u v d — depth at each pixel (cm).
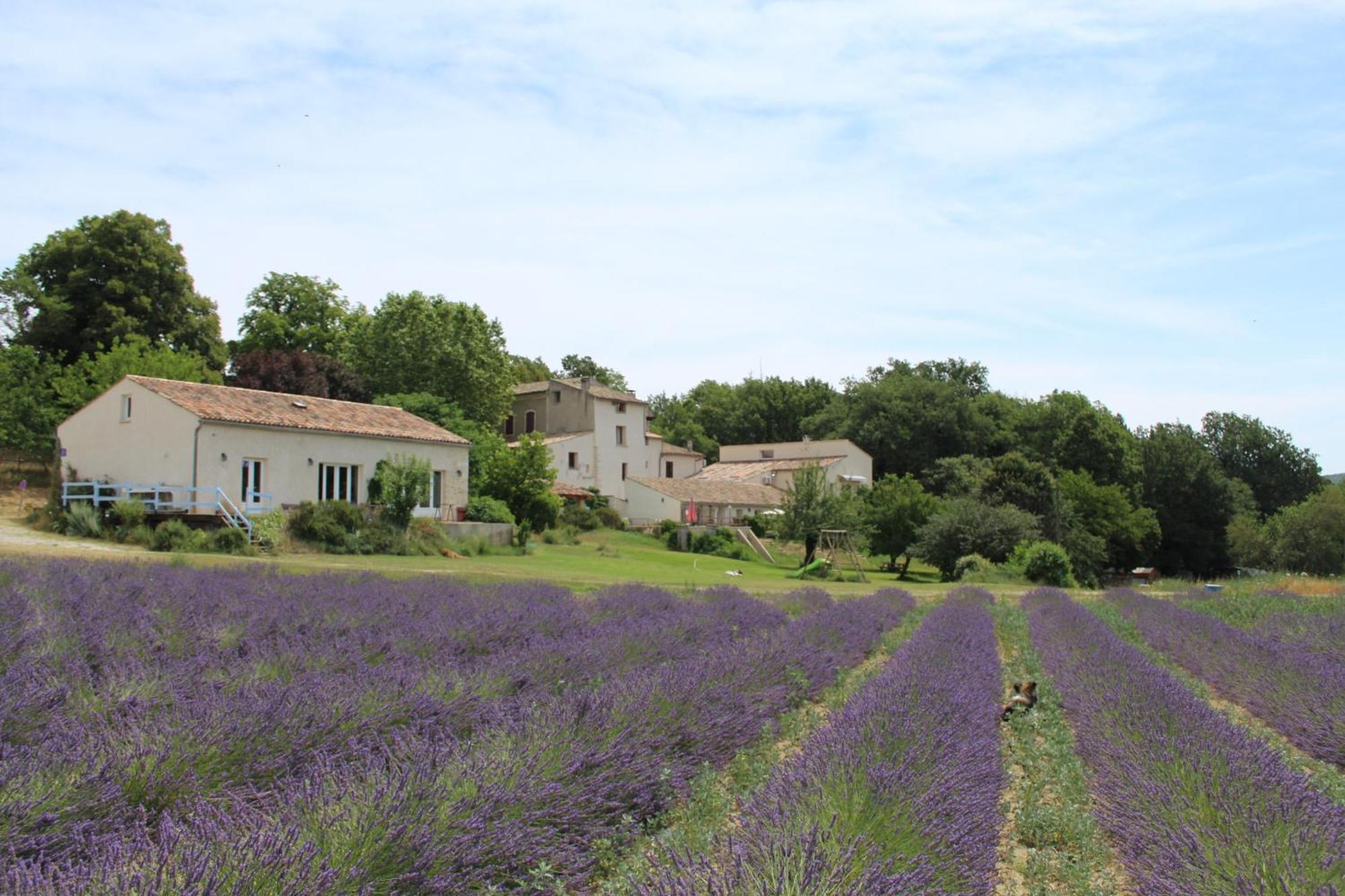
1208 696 1363
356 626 1279
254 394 3472
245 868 447
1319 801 673
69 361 4759
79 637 1005
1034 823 723
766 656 1204
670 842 593
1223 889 535
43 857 490
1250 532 6525
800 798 602
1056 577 4072
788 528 4944
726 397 9725
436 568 2702
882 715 838
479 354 5638
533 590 1928
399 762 651
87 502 3030
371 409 3853
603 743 725
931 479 7744
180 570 1845
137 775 588
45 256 4853
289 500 3256
